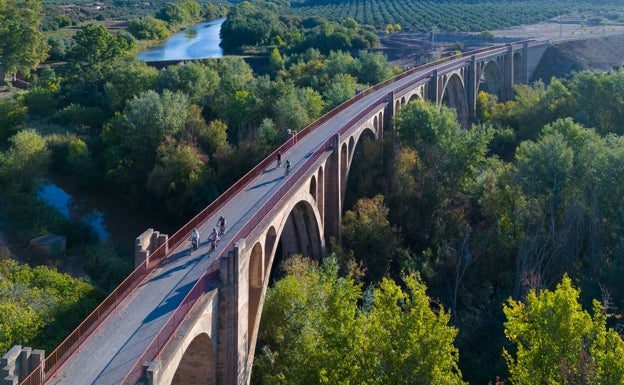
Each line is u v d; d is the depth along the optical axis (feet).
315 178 169.58
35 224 210.79
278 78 329.93
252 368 130.82
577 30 539.29
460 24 597.52
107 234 224.12
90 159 261.24
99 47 368.07
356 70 347.77
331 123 222.28
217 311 111.34
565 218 177.37
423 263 181.27
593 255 172.65
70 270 190.19
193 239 127.24
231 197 154.81
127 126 252.62
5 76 371.56
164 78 296.51
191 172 228.63
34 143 238.89
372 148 219.20
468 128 333.21
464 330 156.35
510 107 326.03
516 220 191.83
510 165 216.13
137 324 100.94
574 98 294.25
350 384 97.76
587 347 94.89
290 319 129.08
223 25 548.72
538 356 96.68
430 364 92.43
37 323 120.78
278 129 242.99
